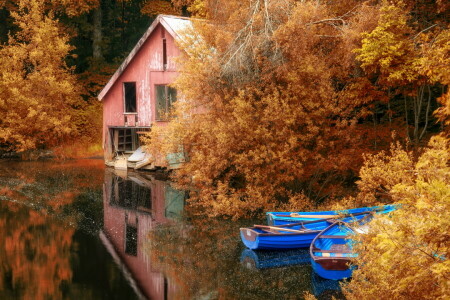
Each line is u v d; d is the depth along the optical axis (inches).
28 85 1381.6
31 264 568.1
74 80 1494.8
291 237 587.8
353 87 732.0
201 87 802.2
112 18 1776.6
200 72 794.2
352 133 760.3
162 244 638.5
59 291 492.1
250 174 759.7
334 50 776.9
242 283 506.3
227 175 788.0
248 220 738.2
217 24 823.7
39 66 1422.2
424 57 519.2
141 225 725.9
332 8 837.2
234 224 721.6
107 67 1587.1
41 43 1411.2
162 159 1110.4
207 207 816.9
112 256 594.9
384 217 351.9
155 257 590.9
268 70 759.1
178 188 916.0
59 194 922.1
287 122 705.0
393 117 933.2
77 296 481.1
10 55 1509.6
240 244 631.2
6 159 1369.3
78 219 757.9
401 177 483.5
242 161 729.6
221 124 740.0
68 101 1446.9
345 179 826.2
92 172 1168.8
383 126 840.3
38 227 713.0
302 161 761.6
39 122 1368.1
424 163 346.9
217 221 740.0
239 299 468.4
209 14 881.5
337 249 542.0
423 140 801.6
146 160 1172.5
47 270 548.4
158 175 1135.6
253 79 767.7
